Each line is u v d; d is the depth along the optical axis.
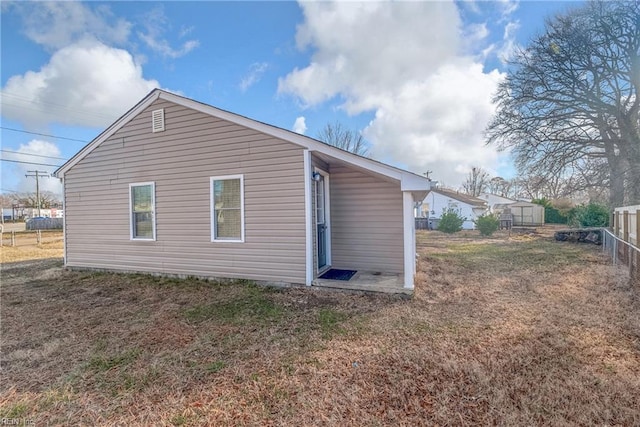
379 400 2.25
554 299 4.70
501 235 17.19
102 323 4.01
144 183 6.69
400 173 4.89
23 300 5.11
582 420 1.99
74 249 7.59
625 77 13.31
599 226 14.02
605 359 2.78
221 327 3.79
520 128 15.55
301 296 5.02
